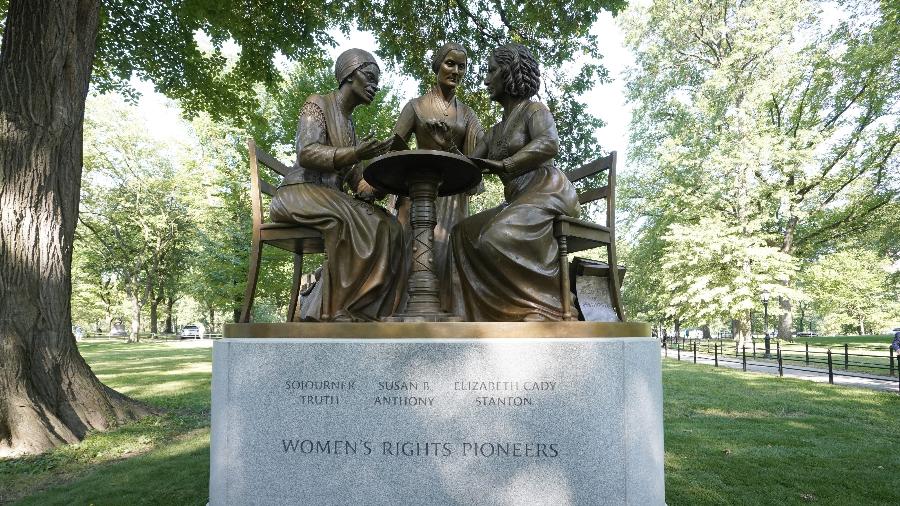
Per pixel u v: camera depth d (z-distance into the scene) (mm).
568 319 3408
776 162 22203
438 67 4453
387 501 2934
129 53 12406
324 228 3627
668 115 27469
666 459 5426
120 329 49531
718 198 22859
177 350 24312
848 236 26172
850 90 24219
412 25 11789
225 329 3430
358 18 12023
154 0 11539
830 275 24547
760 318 35219
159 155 36156
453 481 2924
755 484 4637
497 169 3561
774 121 26406
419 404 2965
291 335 3154
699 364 17656
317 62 12930
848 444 6023
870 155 24016
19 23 6910
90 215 35562
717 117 22734
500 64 4023
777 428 6918
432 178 3570
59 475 5258
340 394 3004
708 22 25859
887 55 21156
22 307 6625
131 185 35594
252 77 12945
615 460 2930
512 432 2938
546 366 2967
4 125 6758
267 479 3004
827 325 48000
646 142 28016
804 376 13562
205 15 11578
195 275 25297
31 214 6793
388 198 4949
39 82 6902
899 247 25922
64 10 7059
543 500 2902
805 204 25625
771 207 23125
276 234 3809
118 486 4633
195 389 10523
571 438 2934
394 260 3826
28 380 6551
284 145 17969
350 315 3463
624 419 2955
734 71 22438
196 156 28578
